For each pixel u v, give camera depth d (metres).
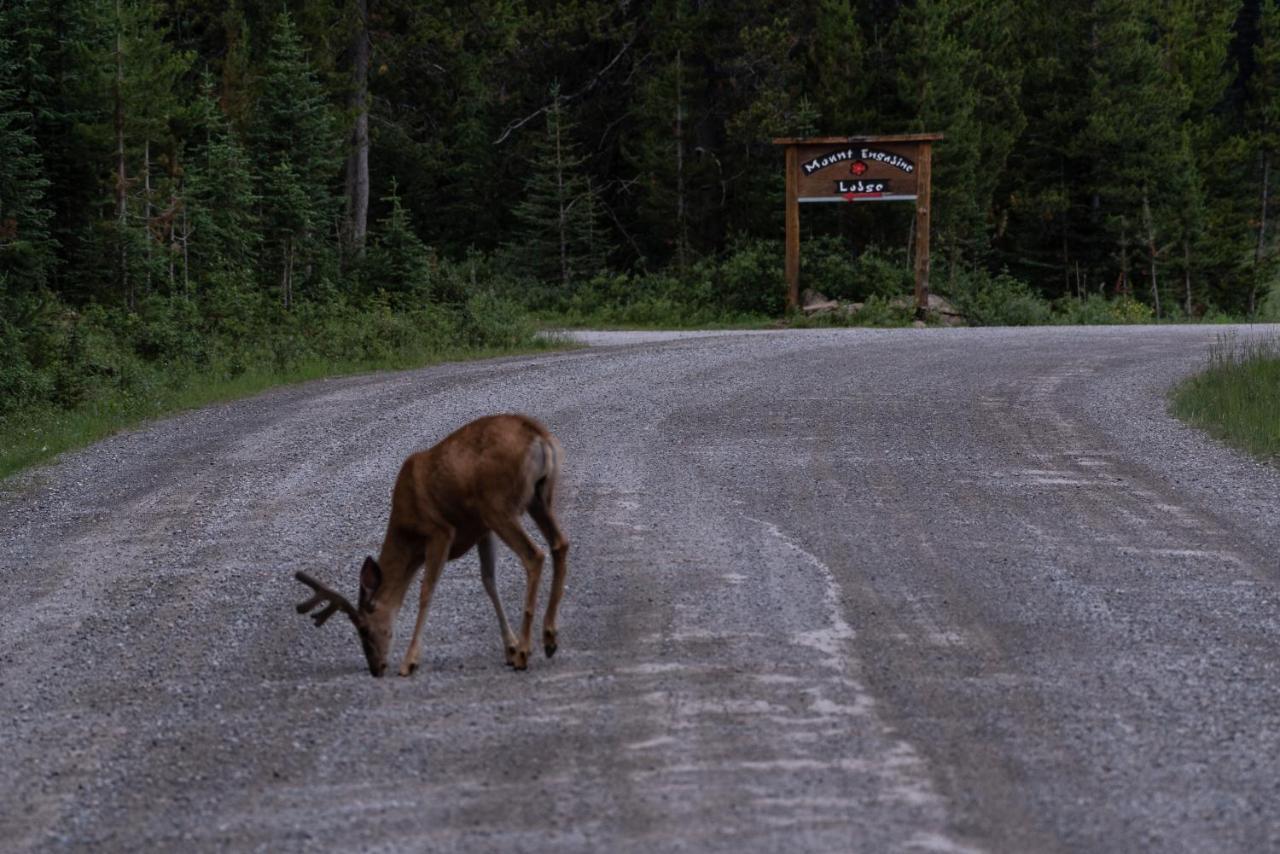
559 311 164.12
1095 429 59.44
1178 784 21.39
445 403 70.38
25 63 102.06
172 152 121.94
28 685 29.36
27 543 43.50
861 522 42.25
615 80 189.75
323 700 27.19
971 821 20.06
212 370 87.25
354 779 22.70
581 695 26.61
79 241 106.25
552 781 22.12
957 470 50.53
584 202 181.88
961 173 163.25
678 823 20.19
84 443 62.75
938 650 29.05
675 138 172.25
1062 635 30.05
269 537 42.78
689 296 154.38
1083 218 197.75
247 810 21.64
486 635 31.45
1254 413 59.56
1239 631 30.20
